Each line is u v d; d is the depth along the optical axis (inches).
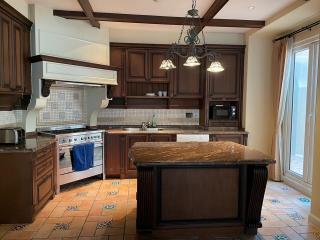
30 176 116.1
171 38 195.2
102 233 108.8
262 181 103.5
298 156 171.6
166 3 137.7
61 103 178.9
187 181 106.4
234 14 152.9
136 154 102.3
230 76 194.4
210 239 105.8
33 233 108.3
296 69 173.9
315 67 152.9
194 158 95.8
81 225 115.6
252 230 108.4
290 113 177.0
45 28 147.9
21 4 135.0
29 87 142.6
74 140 161.2
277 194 156.5
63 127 176.6
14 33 127.4
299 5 131.0
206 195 107.9
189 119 207.2
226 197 108.8
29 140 135.3
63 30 156.8
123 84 189.9
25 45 139.1
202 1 133.6
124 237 105.8
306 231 111.8
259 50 188.2
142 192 100.0
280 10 146.0
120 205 137.6
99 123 202.7
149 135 181.2
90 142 171.8
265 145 192.2
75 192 156.9
